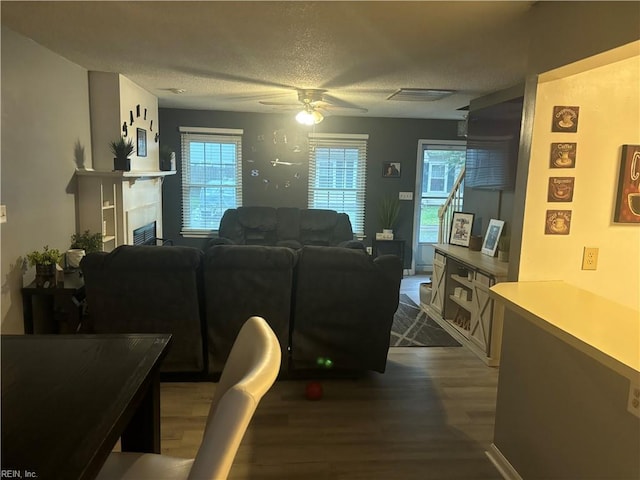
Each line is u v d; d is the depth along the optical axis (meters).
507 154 4.05
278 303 2.97
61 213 3.53
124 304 2.88
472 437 2.56
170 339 1.70
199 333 3.00
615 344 1.45
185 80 4.21
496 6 2.15
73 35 2.83
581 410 1.77
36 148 3.11
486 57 3.11
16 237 2.89
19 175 2.90
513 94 4.03
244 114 6.50
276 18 2.40
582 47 1.78
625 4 1.56
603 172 2.20
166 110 6.34
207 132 6.45
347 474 2.21
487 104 4.50
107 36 2.83
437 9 2.21
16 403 1.21
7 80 2.72
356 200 6.88
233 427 0.94
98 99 4.05
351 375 3.30
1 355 1.53
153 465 1.38
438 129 6.79
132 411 1.25
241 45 2.95
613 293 2.31
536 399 2.07
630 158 2.18
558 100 2.12
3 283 2.75
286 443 2.46
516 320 2.22
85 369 1.43
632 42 1.54
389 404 2.91
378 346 3.12
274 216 6.30
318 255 2.90
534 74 2.11
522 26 2.45
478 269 3.76
